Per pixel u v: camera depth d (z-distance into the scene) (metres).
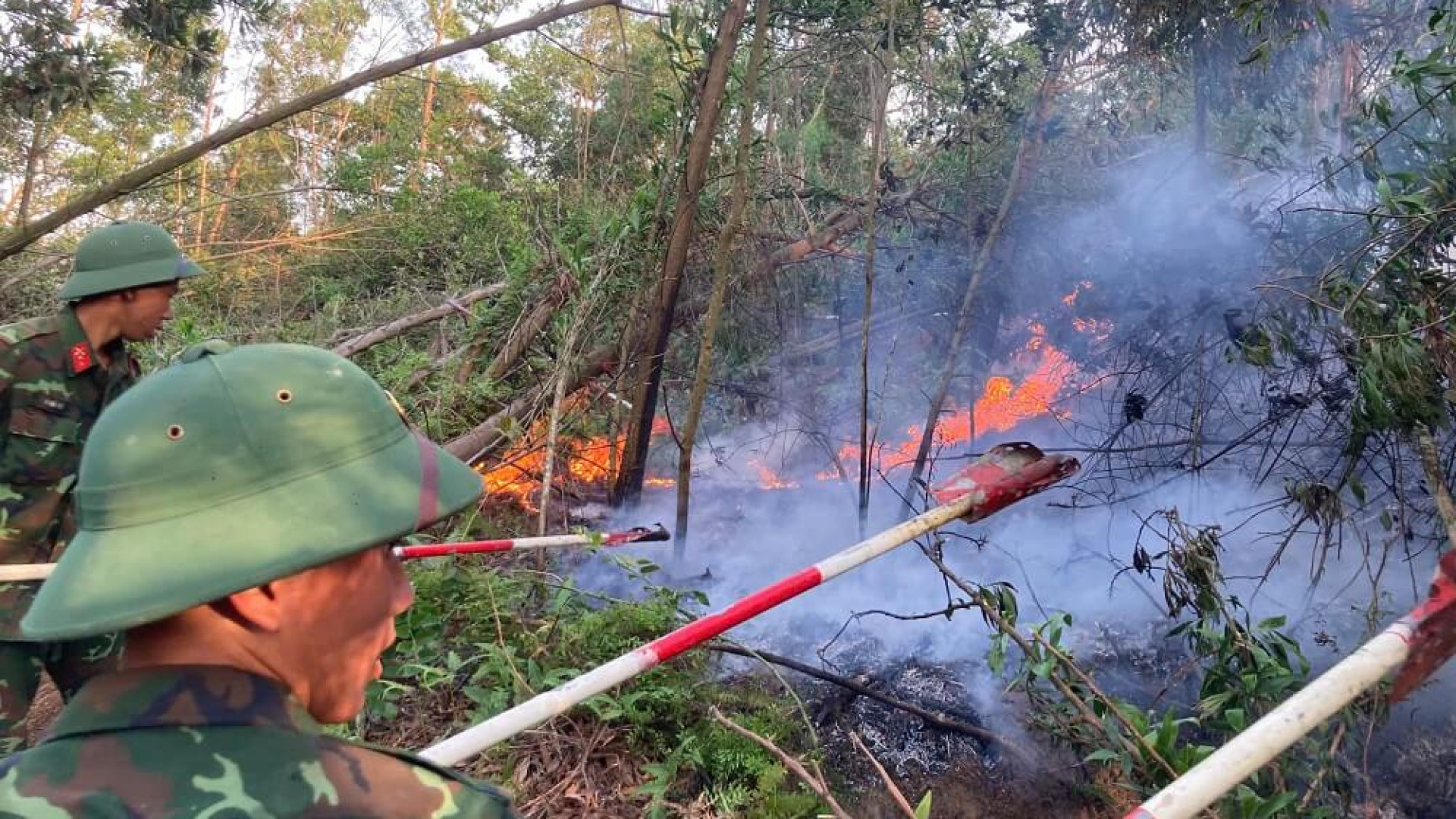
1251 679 2.59
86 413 2.56
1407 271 2.90
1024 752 3.19
